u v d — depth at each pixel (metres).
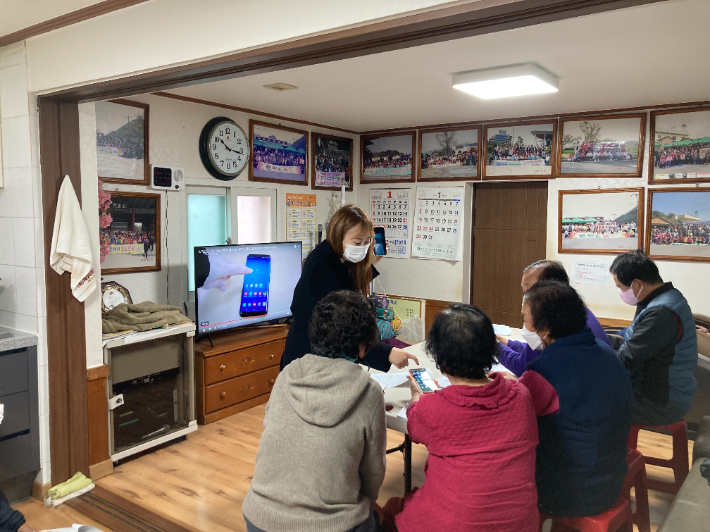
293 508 1.33
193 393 3.28
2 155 2.55
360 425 1.38
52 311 2.52
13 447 2.44
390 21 1.45
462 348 1.40
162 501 2.58
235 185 4.21
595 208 4.25
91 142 2.64
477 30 1.45
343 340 1.45
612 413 1.56
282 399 1.44
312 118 4.58
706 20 2.16
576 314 1.62
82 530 1.54
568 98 3.69
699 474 1.98
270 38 1.67
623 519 1.65
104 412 2.78
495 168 4.66
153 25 1.97
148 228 3.62
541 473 1.60
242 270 3.82
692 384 2.32
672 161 3.92
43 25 2.26
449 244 4.98
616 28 2.27
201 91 3.57
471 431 1.37
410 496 1.71
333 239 2.14
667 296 2.35
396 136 5.17
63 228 2.48
